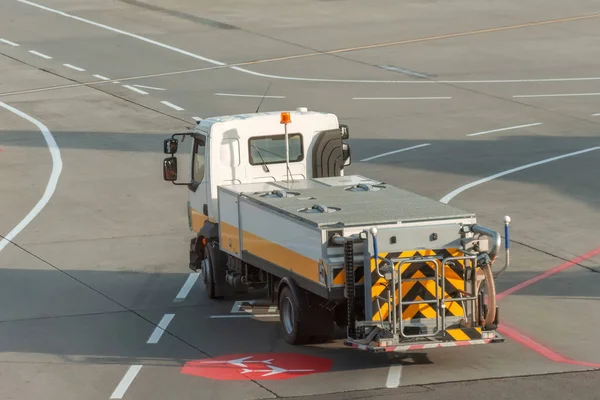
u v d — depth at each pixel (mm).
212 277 71250
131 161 113188
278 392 54219
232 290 71625
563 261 78562
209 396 54062
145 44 174625
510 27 183750
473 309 56125
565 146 115688
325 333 60375
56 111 136500
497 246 54875
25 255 83500
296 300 59594
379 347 54156
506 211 92500
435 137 120188
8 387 56219
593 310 67438
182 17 196750
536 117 128500
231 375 57156
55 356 61375
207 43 174625
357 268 55656
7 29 187625
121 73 155625
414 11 199125
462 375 55969
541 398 52094
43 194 101750
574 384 54219
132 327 66688
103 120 131375
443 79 148875
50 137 124375
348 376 56250
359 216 57062
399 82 147375
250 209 63656
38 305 71562
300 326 59906
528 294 71000
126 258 82375
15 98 143625
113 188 103312
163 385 56000
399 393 53375
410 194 62781
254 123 70938
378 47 169875
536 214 91375
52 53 169125
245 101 137750
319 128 72125
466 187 100500
